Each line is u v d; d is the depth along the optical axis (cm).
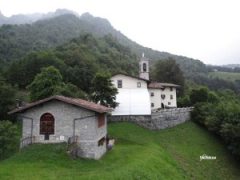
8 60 10156
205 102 6481
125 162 2680
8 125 3425
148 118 5103
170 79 9194
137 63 12925
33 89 5016
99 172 2202
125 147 3575
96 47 12900
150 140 4297
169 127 5375
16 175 1944
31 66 7738
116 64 11494
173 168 3150
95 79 4869
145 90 5744
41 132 2848
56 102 2853
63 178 1934
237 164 4509
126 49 15638
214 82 15162
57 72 5281
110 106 4884
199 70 18638
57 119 2841
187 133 5203
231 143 4681
